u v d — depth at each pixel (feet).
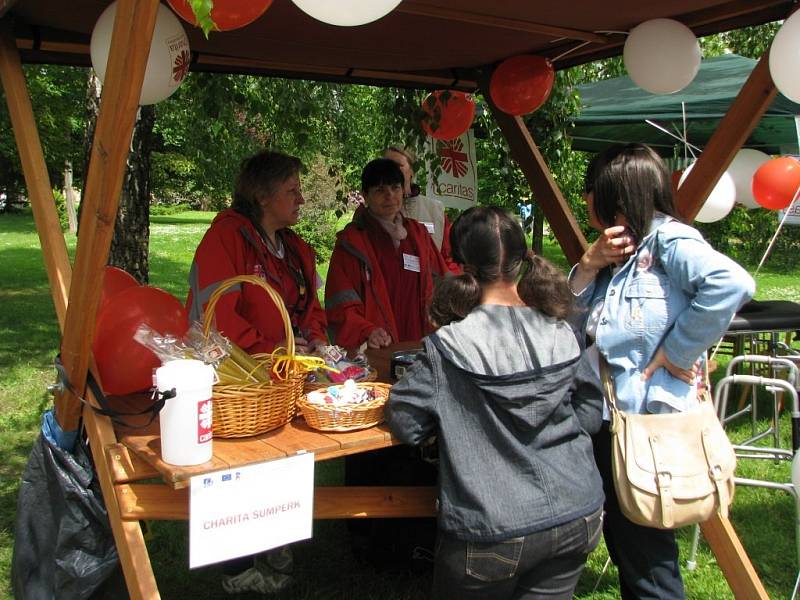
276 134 19.62
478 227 6.18
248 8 6.63
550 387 5.80
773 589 10.19
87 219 6.04
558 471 5.84
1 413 17.29
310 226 43.19
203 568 10.49
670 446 6.52
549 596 6.04
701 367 6.98
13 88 8.34
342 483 13.41
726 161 9.37
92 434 6.77
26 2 8.53
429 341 6.03
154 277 39.14
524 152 12.89
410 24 10.43
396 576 10.16
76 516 7.14
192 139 20.71
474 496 5.65
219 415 6.12
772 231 40.50
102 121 5.57
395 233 12.00
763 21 10.09
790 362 11.22
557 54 12.41
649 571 7.07
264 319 9.03
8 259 45.65
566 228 12.26
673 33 10.07
